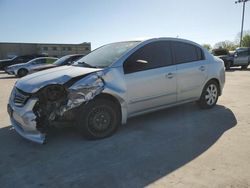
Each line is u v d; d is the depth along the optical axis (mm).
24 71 18234
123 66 4633
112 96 4504
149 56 5020
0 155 3984
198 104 6301
